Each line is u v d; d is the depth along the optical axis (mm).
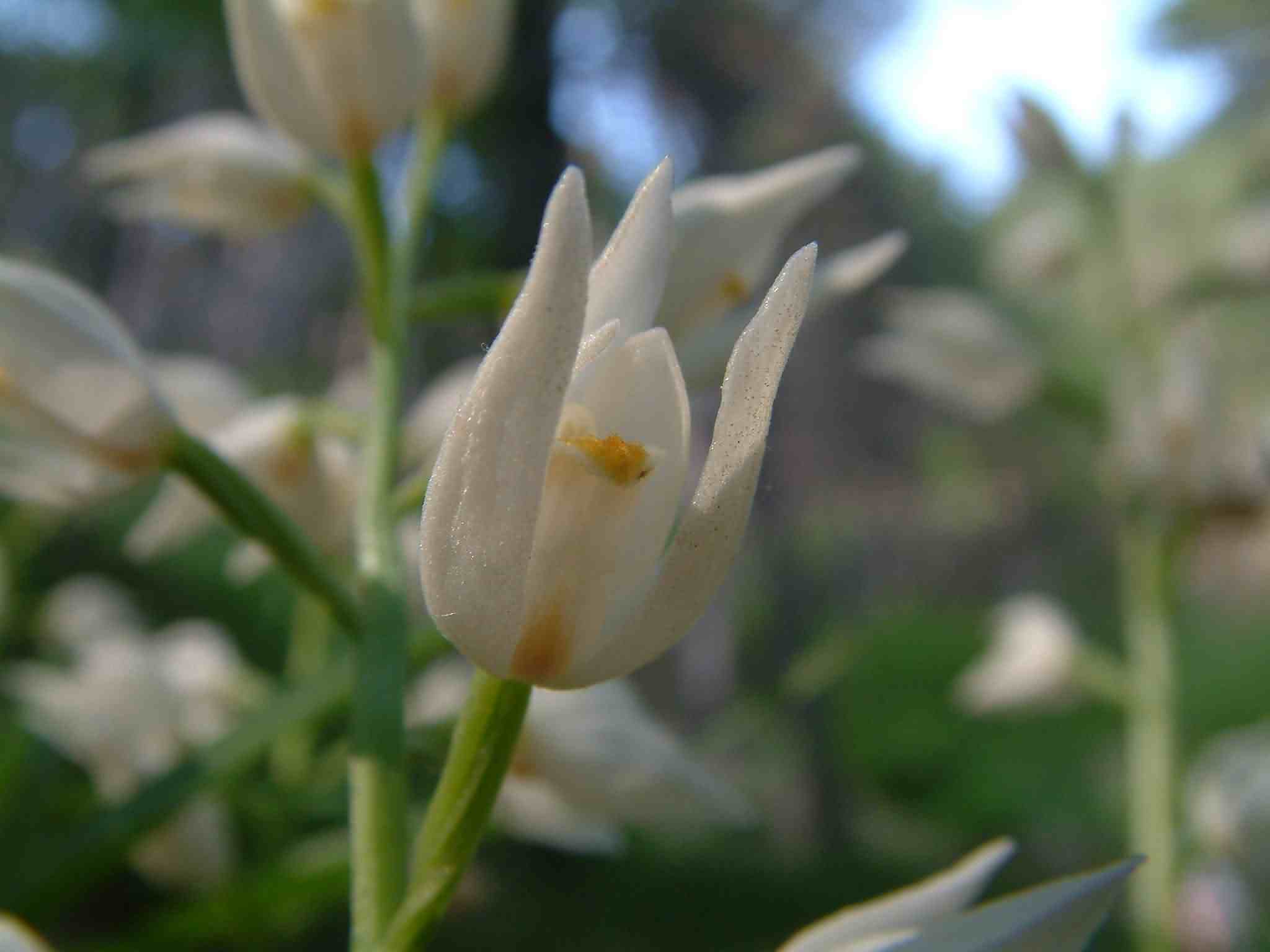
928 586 759
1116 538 182
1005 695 143
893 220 580
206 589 285
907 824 424
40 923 100
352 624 63
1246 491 135
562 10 281
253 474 81
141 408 63
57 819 105
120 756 106
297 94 73
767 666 457
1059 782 410
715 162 507
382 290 76
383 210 76
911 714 428
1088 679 139
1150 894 130
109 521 276
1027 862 400
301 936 152
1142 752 135
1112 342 144
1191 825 131
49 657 177
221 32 299
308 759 115
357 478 83
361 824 54
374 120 74
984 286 573
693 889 301
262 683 125
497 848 235
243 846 122
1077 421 147
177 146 92
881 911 50
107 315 65
